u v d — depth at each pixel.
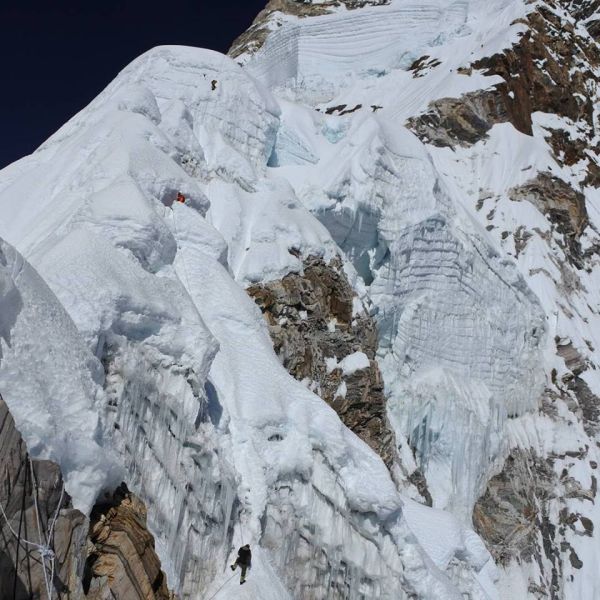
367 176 28.64
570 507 29.72
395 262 28.91
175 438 13.81
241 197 25.52
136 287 13.95
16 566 8.70
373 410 24.66
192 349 14.25
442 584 17.38
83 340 11.90
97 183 18.92
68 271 13.12
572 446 31.44
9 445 8.85
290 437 17.72
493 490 29.16
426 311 29.70
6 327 9.91
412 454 27.80
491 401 30.44
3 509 8.66
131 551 10.54
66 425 10.41
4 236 19.77
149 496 12.88
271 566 15.79
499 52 48.41
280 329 23.00
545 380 33.06
